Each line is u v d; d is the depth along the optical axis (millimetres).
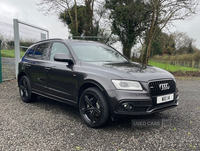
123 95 2740
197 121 3541
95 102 3121
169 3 13586
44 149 2430
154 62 29172
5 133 2896
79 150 2418
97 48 4297
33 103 4715
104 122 2957
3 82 7453
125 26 18594
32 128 3109
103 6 19297
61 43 4047
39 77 4227
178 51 40125
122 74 2953
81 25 23312
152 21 15289
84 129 3100
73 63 3561
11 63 8797
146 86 2834
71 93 3479
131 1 16344
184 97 5703
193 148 2482
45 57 4246
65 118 3625
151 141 2689
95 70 3168
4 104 4539
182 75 12781
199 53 24484
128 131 3033
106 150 2426
